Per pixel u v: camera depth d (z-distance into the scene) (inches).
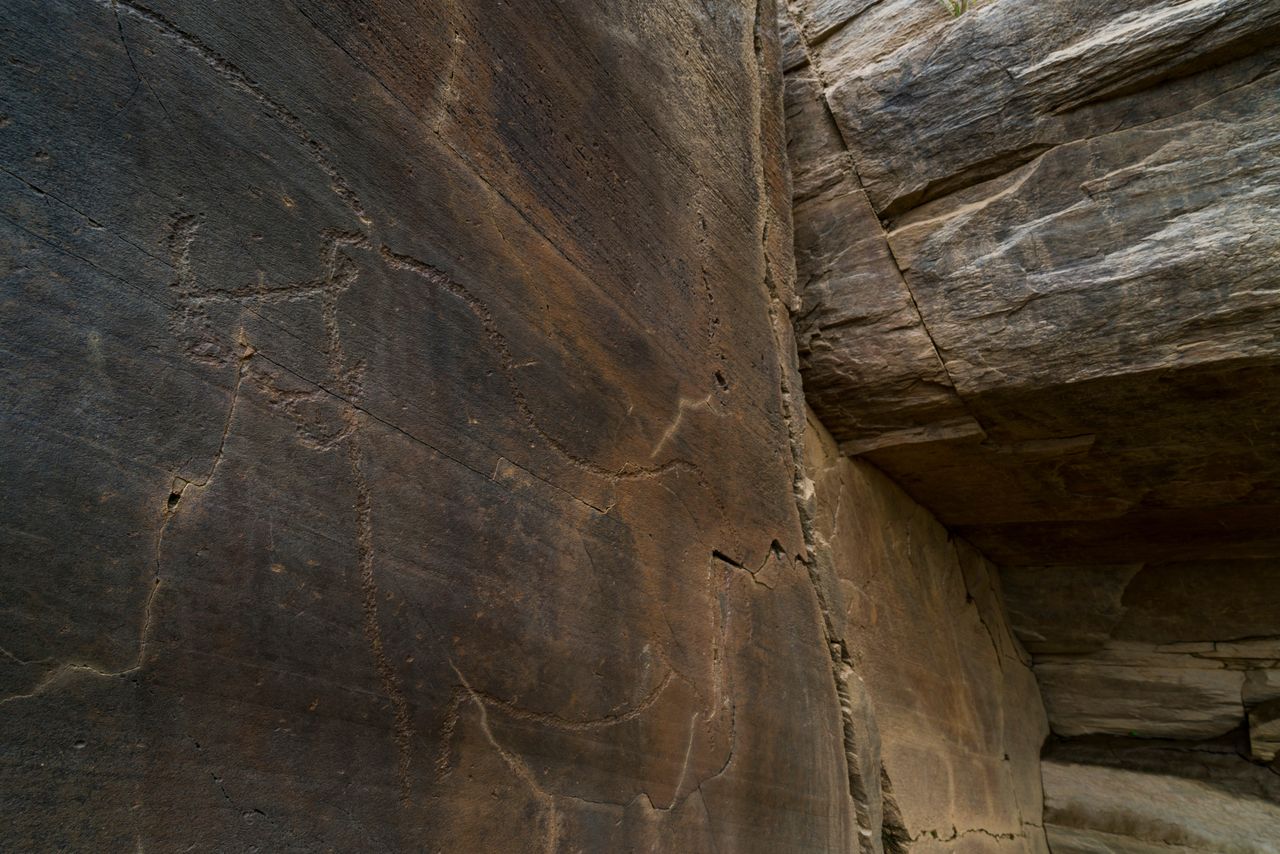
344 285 58.2
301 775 48.9
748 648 101.8
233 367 50.1
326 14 60.7
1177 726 217.3
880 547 163.5
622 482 84.7
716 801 88.5
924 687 164.7
